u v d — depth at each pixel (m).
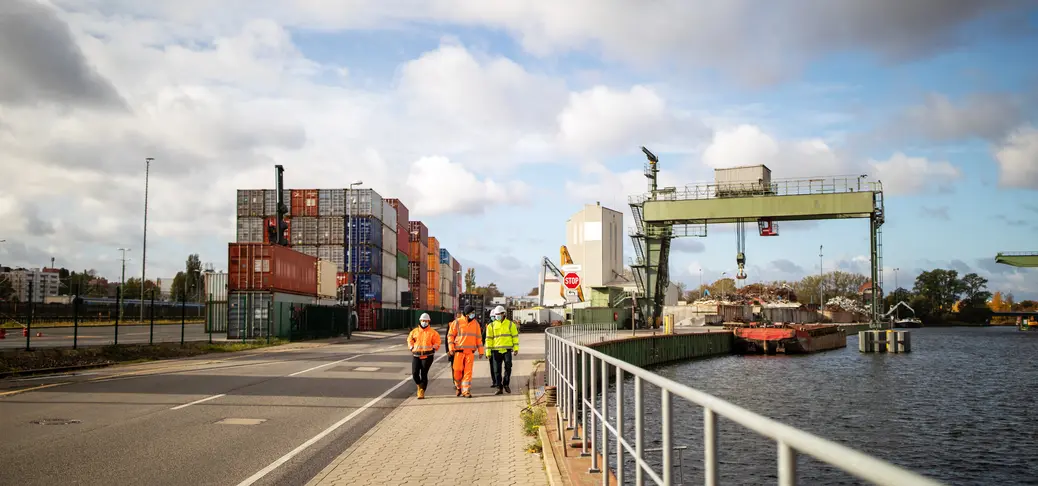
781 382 41.44
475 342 17.67
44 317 72.69
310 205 63.84
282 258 45.97
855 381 42.47
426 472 8.94
